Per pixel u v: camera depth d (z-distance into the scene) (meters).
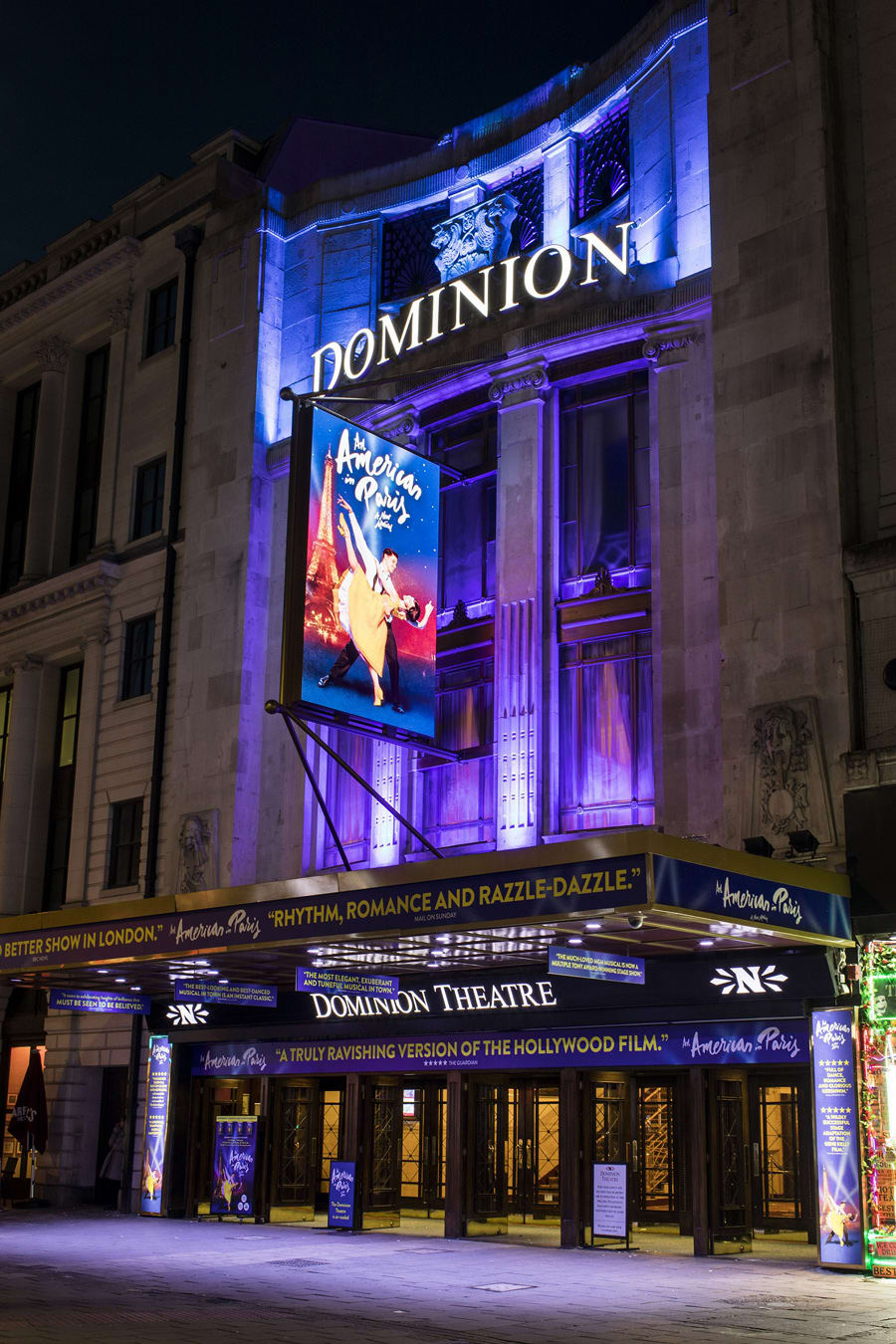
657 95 24.38
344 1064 22.69
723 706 19.53
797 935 16.50
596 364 23.67
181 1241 20.25
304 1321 12.41
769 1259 17.89
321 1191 25.36
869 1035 16.97
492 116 28.34
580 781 22.34
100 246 35.34
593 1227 19.06
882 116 20.44
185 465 31.03
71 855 31.16
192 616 29.41
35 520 34.91
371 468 22.89
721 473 20.36
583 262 24.03
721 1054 18.33
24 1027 31.33
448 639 24.66
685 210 23.22
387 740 22.31
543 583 23.28
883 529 19.08
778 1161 21.58
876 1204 16.34
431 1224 23.16
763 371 20.23
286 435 29.38
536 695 22.64
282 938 18.66
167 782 29.20
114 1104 29.23
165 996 26.16
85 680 32.19
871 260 20.08
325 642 21.41
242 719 27.67
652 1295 14.34
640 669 22.06
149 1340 11.02
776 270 20.44
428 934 17.05
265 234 30.31
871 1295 14.38
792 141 20.69
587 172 26.50
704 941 17.59
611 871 14.93
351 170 34.22
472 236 27.59
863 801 17.67
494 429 25.09
